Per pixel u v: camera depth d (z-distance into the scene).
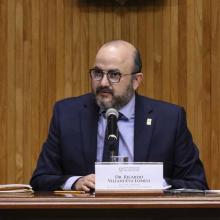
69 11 12.88
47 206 6.46
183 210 6.72
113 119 8.17
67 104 9.87
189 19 12.85
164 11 12.86
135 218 6.69
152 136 9.47
